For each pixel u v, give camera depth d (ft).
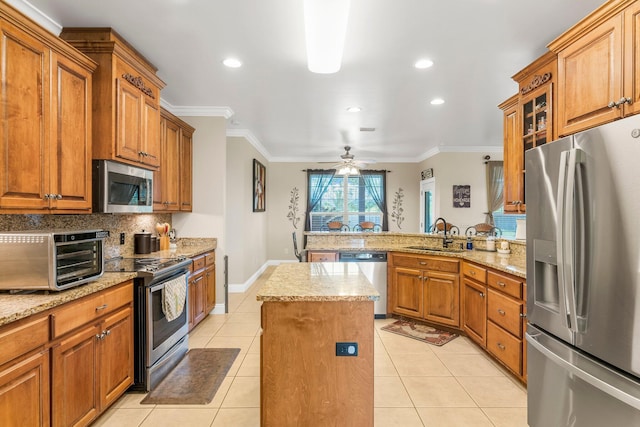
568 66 6.37
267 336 5.48
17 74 5.68
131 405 7.36
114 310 7.02
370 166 26.02
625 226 4.33
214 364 9.32
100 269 6.76
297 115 14.46
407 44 8.28
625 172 4.33
